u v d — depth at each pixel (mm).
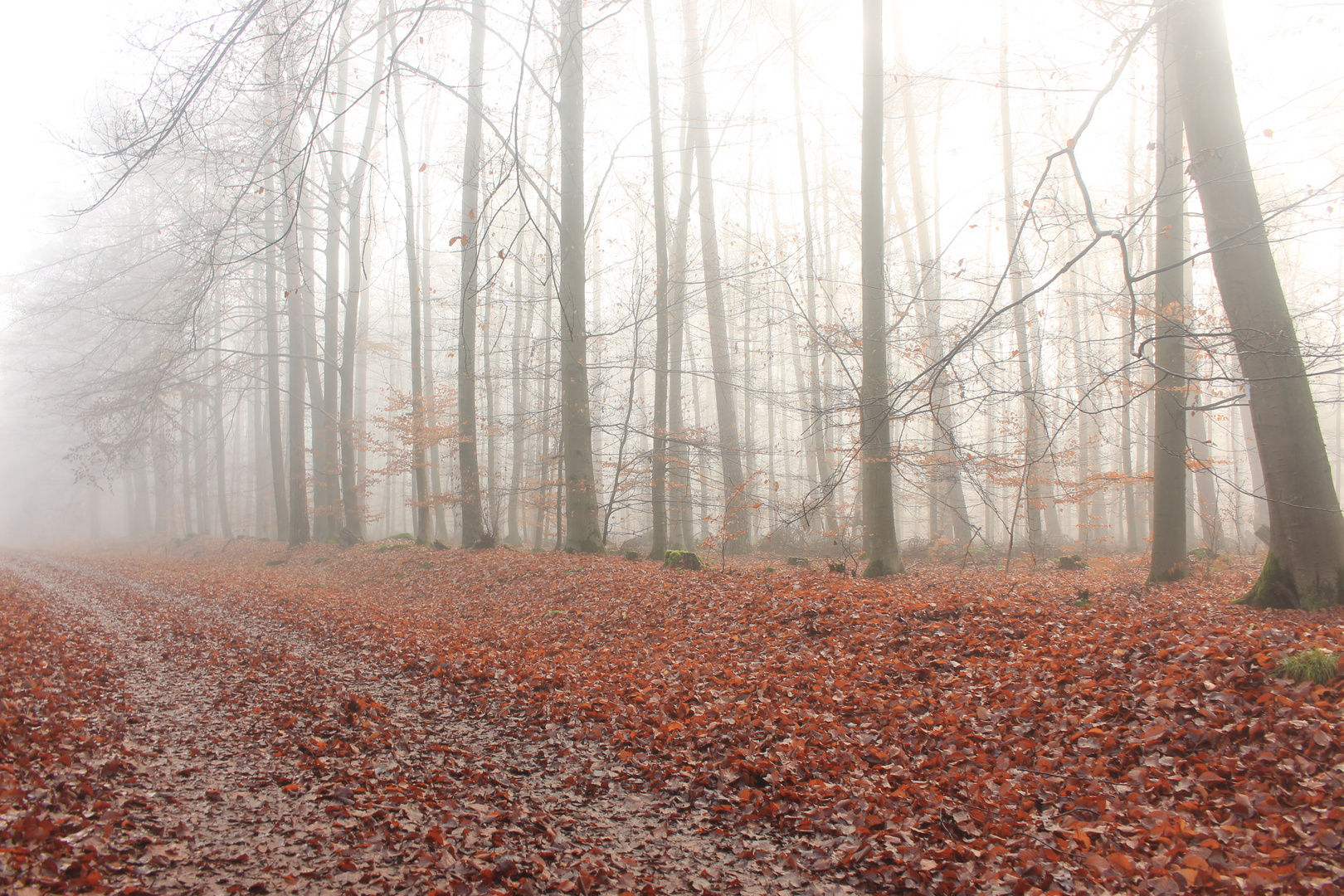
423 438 21281
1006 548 21781
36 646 9180
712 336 23625
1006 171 21359
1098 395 8906
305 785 4910
